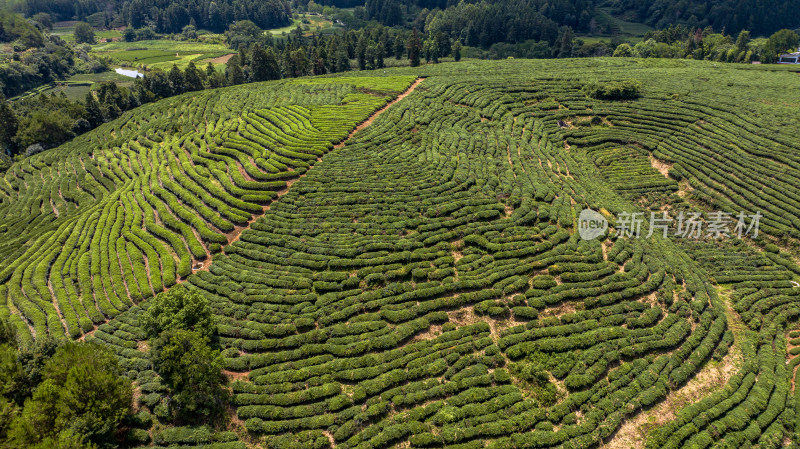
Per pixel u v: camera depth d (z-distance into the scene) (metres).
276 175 59.81
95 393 30.42
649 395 36.53
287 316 41.09
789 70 98.88
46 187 70.19
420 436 33.12
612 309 42.97
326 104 84.31
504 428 33.75
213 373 33.66
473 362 38.16
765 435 34.97
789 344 43.66
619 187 66.56
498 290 43.59
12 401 30.39
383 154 66.06
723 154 69.62
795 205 58.66
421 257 47.00
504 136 73.50
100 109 98.06
